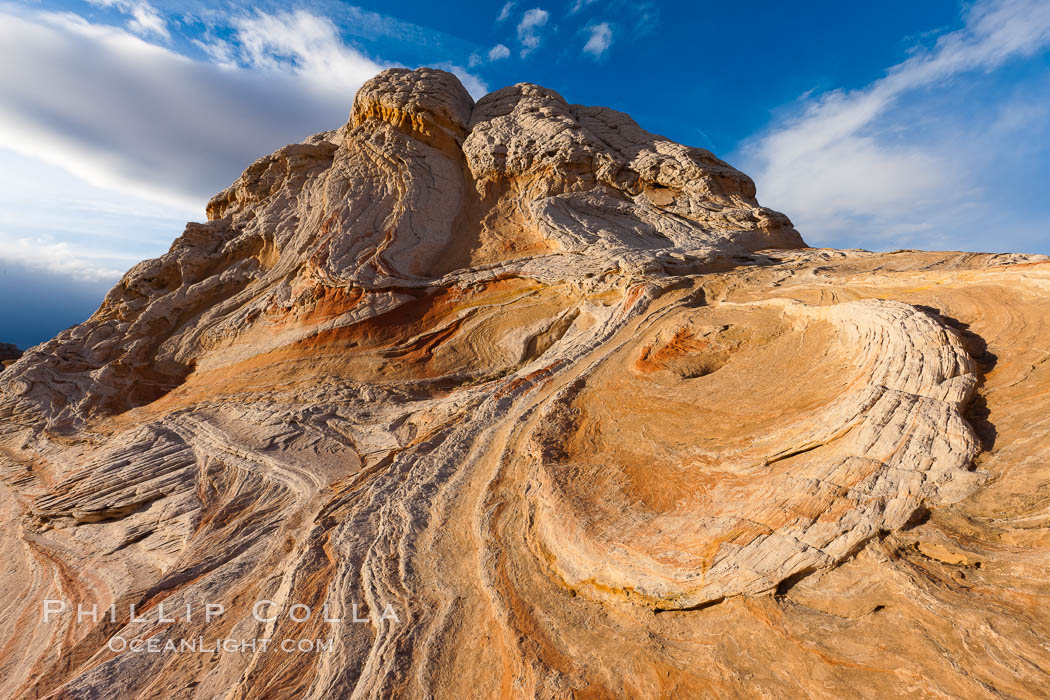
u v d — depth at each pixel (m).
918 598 5.34
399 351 19.66
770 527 6.59
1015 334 8.13
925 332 8.26
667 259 18.36
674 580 6.81
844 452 7.02
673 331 14.04
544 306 19.52
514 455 11.92
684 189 24.38
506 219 24.97
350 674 7.68
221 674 8.45
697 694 5.73
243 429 16.98
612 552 7.68
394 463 13.34
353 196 25.12
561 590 8.04
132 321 26.34
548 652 6.97
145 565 13.02
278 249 26.03
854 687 5.04
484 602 8.31
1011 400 6.87
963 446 6.27
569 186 24.89
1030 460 5.91
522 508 10.06
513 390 14.73
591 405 12.44
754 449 8.36
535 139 26.48
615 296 18.09
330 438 15.89
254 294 24.97
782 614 5.88
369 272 21.55
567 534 8.48
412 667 7.50
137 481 15.76
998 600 5.02
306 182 28.58
